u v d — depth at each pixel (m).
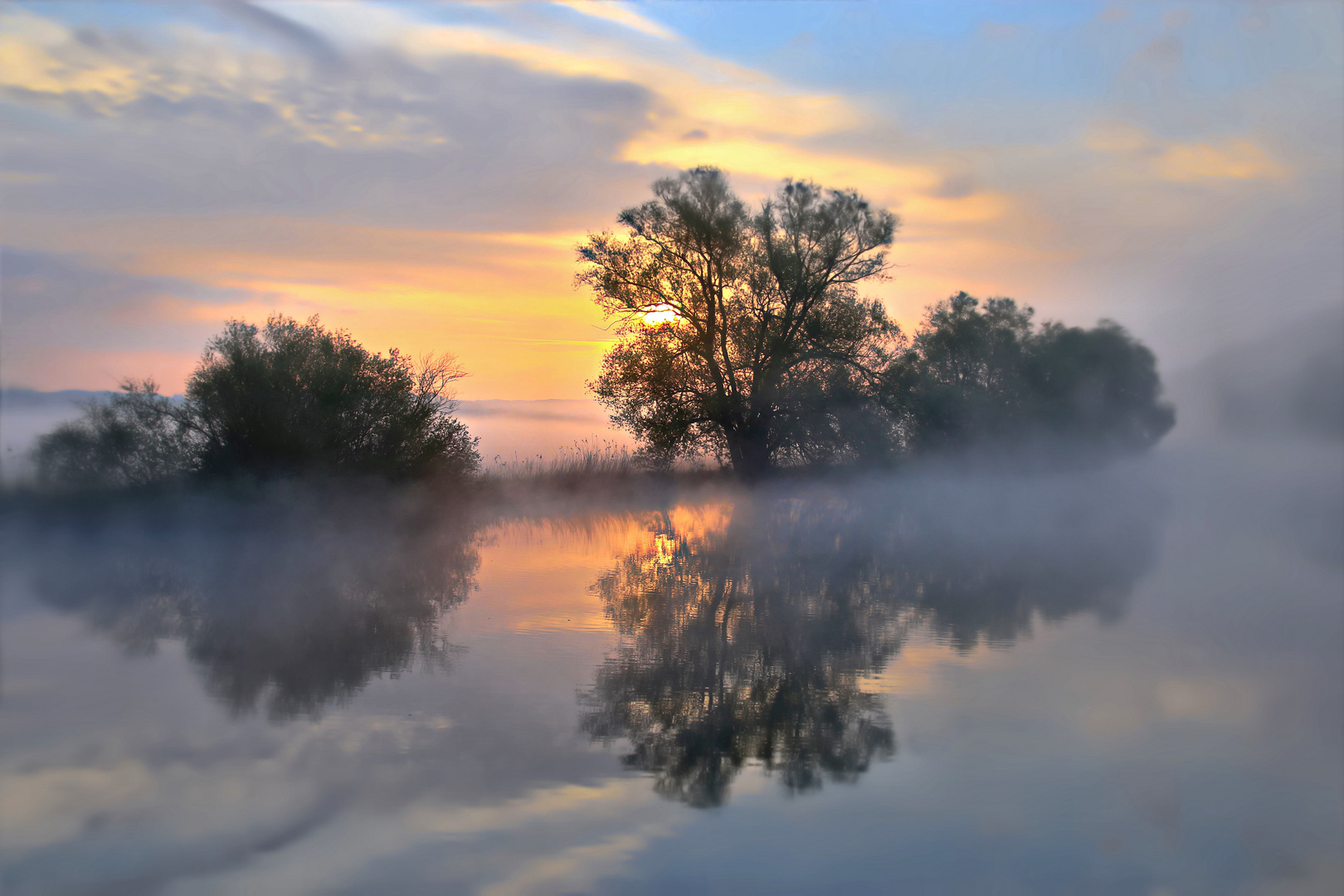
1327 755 5.68
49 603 10.37
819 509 24.41
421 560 14.26
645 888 4.06
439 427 19.62
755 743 5.96
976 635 9.27
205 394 16.22
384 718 6.40
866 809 4.94
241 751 5.73
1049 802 4.98
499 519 20.92
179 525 15.98
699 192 25.64
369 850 4.41
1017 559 15.12
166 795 5.04
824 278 26.20
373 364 17.91
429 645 8.63
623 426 27.41
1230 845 4.46
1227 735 6.10
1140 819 4.80
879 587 12.20
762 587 12.19
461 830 4.66
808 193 25.81
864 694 7.10
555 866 4.27
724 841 4.53
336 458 17.34
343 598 10.99
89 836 4.53
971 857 4.36
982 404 27.06
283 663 7.90
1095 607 10.78
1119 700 6.90
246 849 4.42
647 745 5.93
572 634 9.23
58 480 15.84
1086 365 28.81
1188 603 11.04
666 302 26.38
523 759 5.64
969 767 5.55
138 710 6.52
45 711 6.48
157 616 9.81
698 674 7.66
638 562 14.38
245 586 11.67
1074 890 4.06
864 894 4.02
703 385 27.17
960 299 27.48
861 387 26.72
